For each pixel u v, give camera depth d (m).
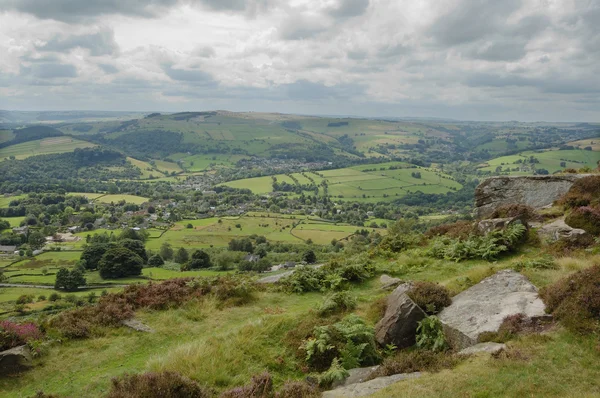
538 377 8.14
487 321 10.89
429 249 21.22
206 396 9.27
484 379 8.32
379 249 23.06
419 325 11.18
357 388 9.08
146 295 16.22
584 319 9.59
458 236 22.09
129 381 9.22
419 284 13.55
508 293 12.37
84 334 13.27
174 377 9.27
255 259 80.19
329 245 97.38
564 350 8.95
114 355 12.16
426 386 8.42
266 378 9.84
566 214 20.44
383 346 11.30
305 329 12.38
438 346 10.53
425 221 121.12
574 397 7.37
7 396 10.04
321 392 9.42
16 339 11.90
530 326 10.24
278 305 16.09
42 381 10.70
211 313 15.38
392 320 11.54
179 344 12.84
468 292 13.24
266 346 11.86
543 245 18.31
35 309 49.75
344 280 17.78
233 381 10.15
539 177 25.11
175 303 15.91
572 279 11.00
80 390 10.02
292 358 11.33
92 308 14.82
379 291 16.39
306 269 18.70
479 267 16.66
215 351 11.27
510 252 18.70
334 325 11.98
